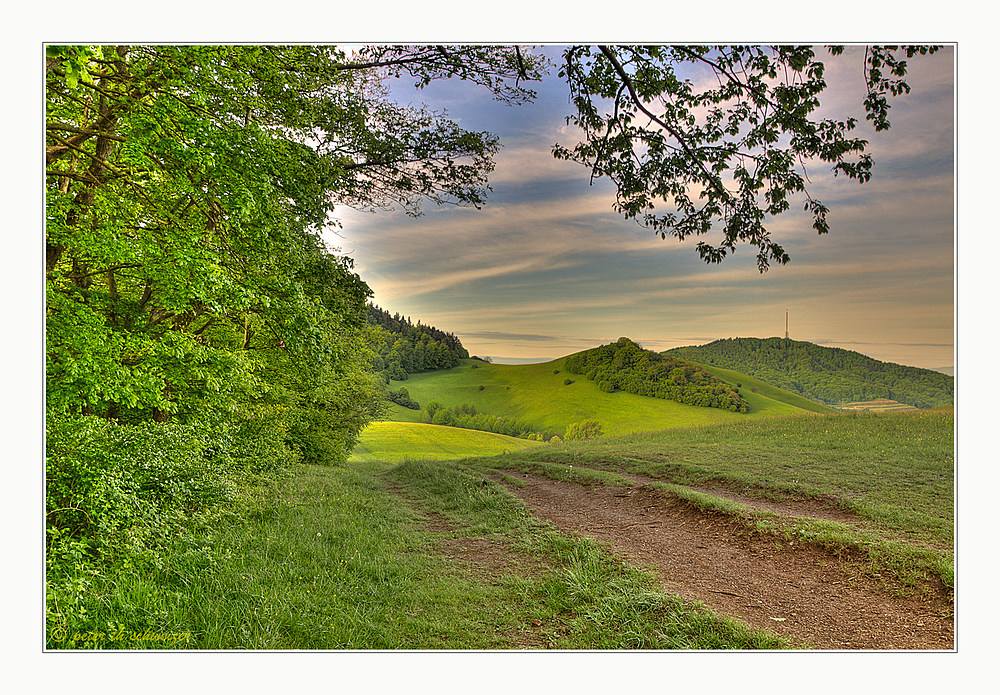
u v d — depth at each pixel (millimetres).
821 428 24281
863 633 5273
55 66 6023
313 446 24750
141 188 8570
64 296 6965
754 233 6191
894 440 19062
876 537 7648
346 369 19031
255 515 9359
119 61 6746
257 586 5902
